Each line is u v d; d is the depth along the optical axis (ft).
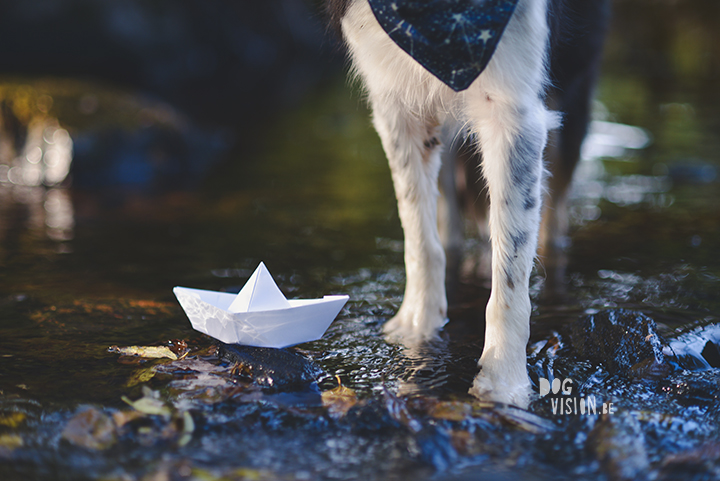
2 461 5.07
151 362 7.06
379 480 4.85
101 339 7.73
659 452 5.27
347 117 28.37
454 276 10.41
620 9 41.68
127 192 16.84
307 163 20.10
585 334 7.55
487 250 11.64
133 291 9.44
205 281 9.99
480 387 6.44
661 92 31.17
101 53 34.32
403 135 7.63
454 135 8.27
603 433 5.45
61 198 15.99
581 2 9.16
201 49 42.01
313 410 5.97
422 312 8.13
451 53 6.11
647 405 6.16
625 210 14.03
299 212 14.65
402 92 7.23
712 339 7.47
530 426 5.67
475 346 7.67
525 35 6.26
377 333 8.10
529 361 7.16
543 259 10.89
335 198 15.96
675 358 6.98
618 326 7.32
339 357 7.33
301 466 5.04
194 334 7.91
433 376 6.82
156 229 13.21
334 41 8.28
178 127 20.36
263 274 7.18
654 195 15.17
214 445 5.34
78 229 13.08
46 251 11.51
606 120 24.38
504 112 6.50
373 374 6.87
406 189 7.85
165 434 5.49
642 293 9.31
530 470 5.00
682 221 13.12
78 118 18.76
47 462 5.07
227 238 12.61
